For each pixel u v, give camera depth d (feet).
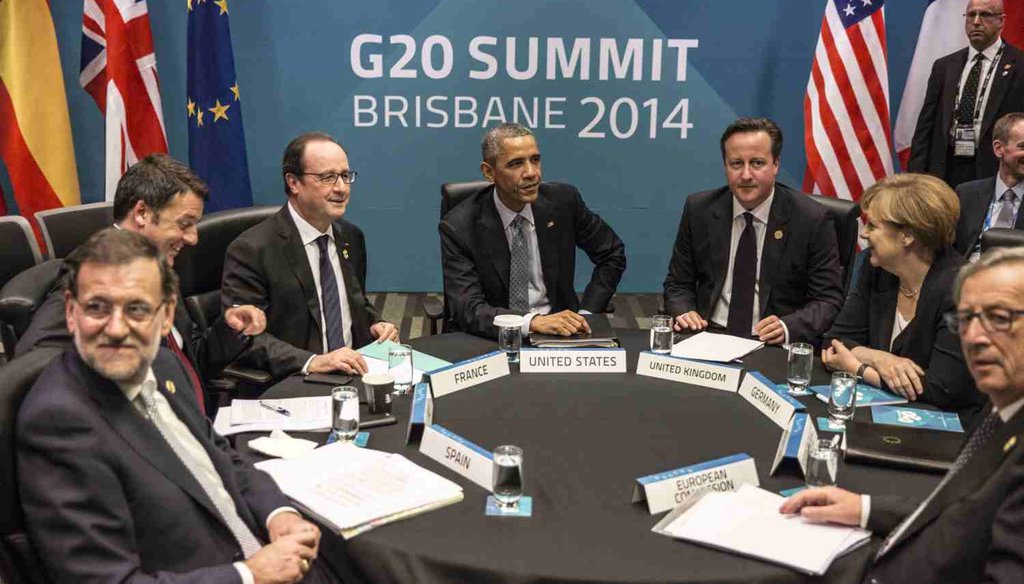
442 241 11.35
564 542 5.68
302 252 10.27
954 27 16.84
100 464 5.43
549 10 17.69
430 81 18.02
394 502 6.10
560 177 18.63
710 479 6.30
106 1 15.23
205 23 15.72
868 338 9.67
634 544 5.66
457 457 6.68
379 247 18.99
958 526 5.38
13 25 15.87
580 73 18.04
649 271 19.27
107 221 11.20
